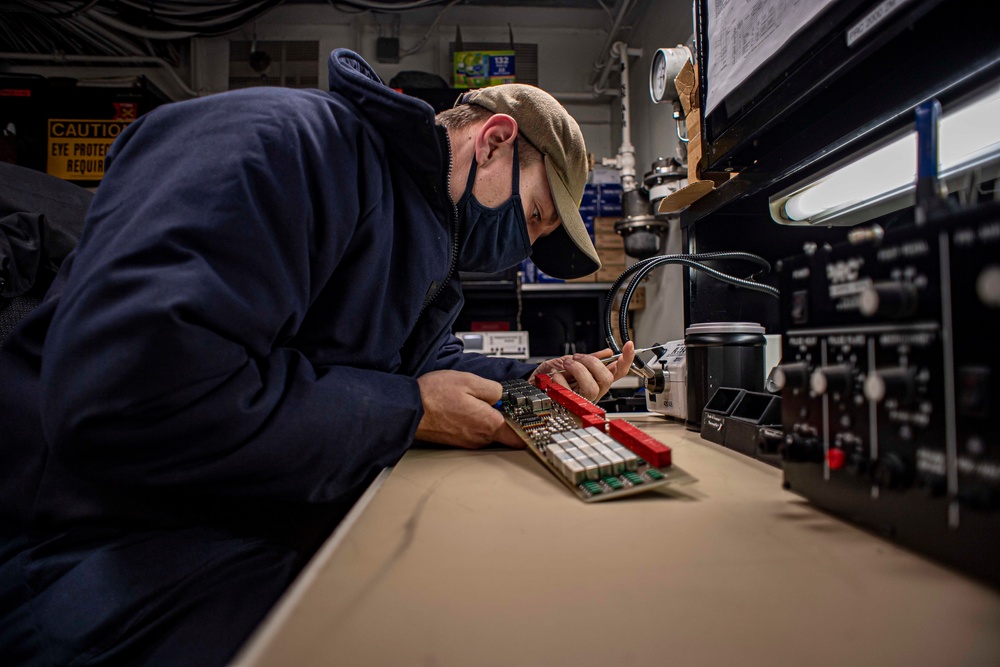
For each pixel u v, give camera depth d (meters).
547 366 0.98
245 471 0.50
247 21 2.93
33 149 2.55
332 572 0.28
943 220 0.27
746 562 0.28
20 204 0.86
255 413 0.49
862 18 0.49
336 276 0.69
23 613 0.46
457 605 0.24
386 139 0.75
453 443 0.68
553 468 0.51
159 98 2.82
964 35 0.46
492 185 0.86
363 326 0.71
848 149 0.65
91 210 0.53
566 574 0.27
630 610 0.23
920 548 0.29
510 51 3.08
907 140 0.57
